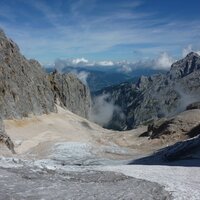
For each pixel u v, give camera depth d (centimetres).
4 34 14325
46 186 2600
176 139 9588
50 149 7431
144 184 2869
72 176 3130
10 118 12081
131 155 7412
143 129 12612
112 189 2656
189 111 10869
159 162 5709
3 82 12519
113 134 12500
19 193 2339
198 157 5509
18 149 7912
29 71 15250
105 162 6278
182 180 3120
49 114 15325
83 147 7619
